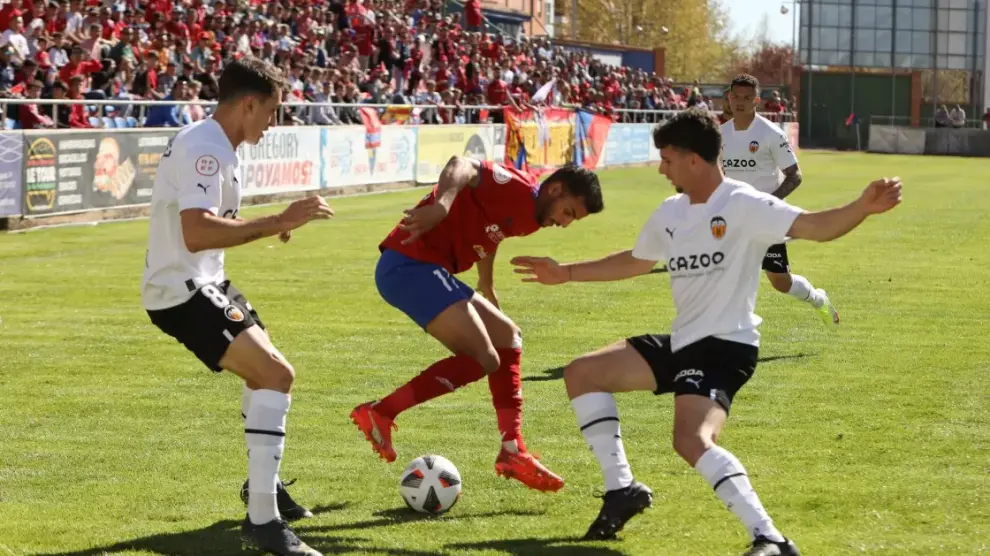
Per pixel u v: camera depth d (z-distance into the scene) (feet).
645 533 17.46
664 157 16.58
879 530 17.46
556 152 114.32
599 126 125.18
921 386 27.73
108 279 45.09
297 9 102.94
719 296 16.43
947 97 237.25
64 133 59.93
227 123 16.99
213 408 25.91
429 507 18.57
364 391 27.45
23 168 57.52
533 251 56.90
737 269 16.35
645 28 302.25
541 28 227.81
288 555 16.07
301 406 25.99
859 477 20.36
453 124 98.43
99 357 31.27
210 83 76.28
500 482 20.39
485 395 27.22
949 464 21.18
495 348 19.71
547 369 29.89
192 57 80.48
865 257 54.60
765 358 31.22
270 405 16.43
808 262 52.65
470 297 19.77
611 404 17.21
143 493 19.70
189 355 31.55
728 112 37.17
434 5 141.28
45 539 17.21
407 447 22.67
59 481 20.42
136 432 23.84
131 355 31.55
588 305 40.24
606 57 215.92
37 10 72.49
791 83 242.37
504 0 204.85
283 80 17.21
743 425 24.14
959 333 34.91
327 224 67.05
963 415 24.90
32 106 59.77
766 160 36.40
